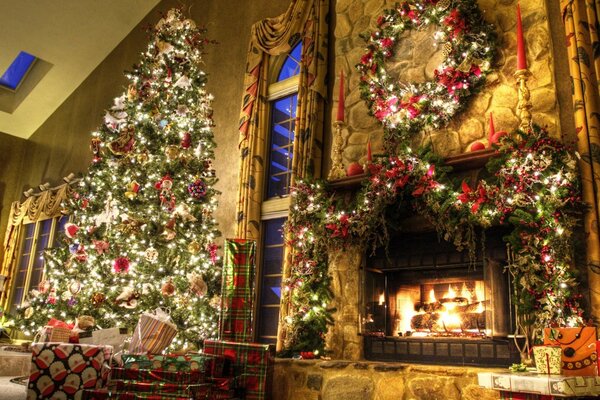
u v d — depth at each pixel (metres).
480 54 3.93
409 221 4.00
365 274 4.12
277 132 6.18
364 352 4.05
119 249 5.00
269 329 5.56
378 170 3.99
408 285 4.08
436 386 3.17
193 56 5.69
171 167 5.17
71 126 9.52
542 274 3.21
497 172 3.46
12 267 9.66
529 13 3.81
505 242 3.51
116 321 4.82
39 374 2.91
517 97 3.75
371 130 4.50
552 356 2.56
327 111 5.25
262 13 6.54
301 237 4.41
